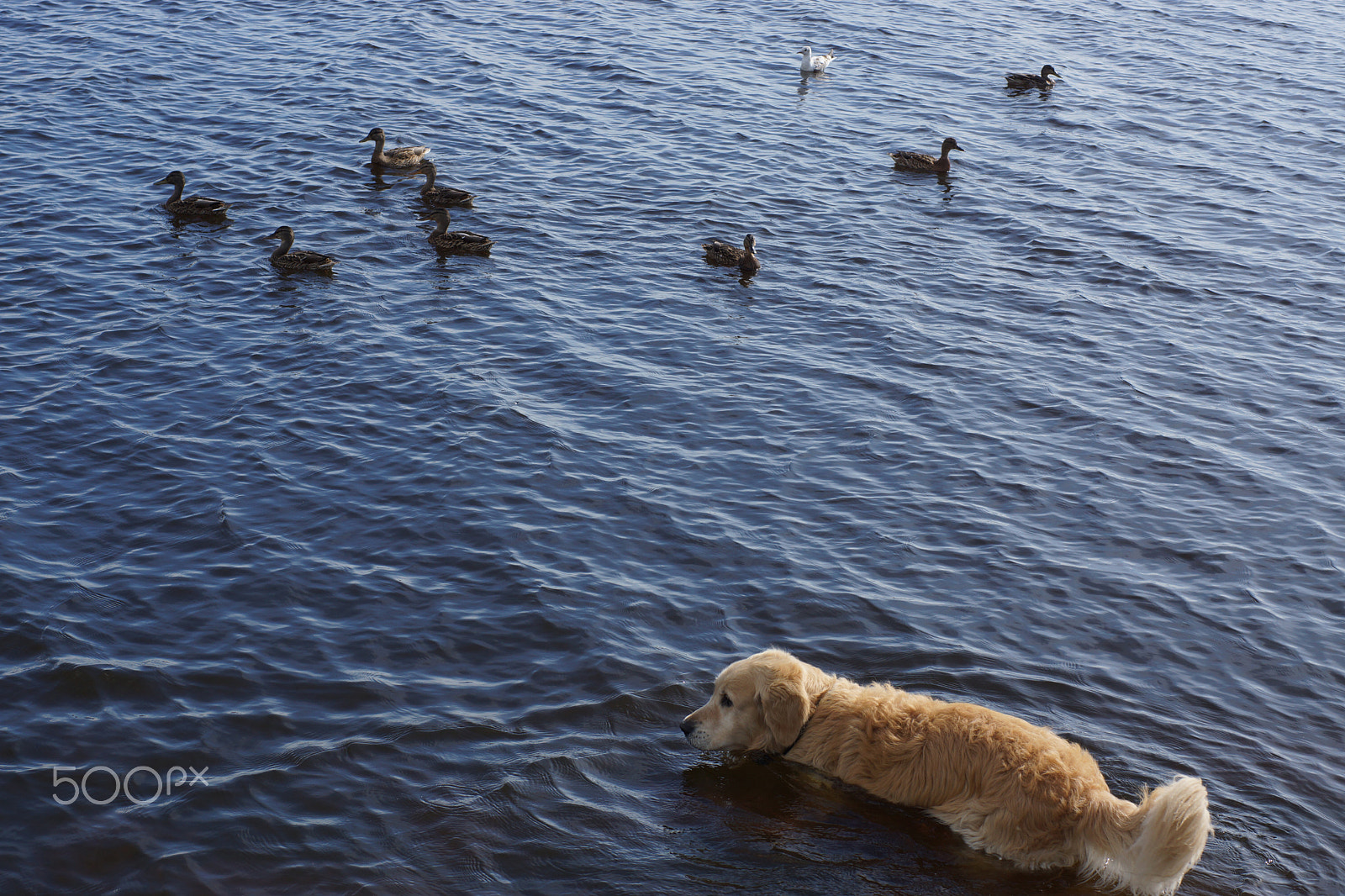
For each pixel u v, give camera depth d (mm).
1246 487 15078
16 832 8531
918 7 41500
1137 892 8008
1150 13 42062
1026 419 16688
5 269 19156
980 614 11977
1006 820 8336
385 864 8344
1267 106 32750
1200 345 19500
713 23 37719
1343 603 12578
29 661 10484
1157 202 26062
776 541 13234
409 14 35469
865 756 9086
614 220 23438
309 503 13484
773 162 27156
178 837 8539
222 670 10531
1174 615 12141
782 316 19828
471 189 24422
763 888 8141
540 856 8453
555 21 36250
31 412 15055
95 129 25578
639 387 16969
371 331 18281
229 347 17422
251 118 27203
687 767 9469
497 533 13047
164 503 13328
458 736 9750
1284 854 8609
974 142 29516
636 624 11508
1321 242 24109
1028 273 22156
